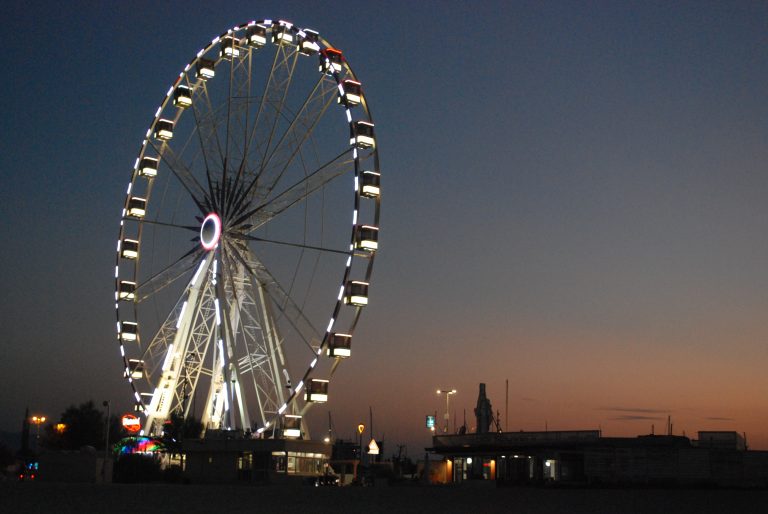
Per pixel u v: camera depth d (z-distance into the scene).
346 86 75.88
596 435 75.62
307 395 72.06
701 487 70.12
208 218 77.12
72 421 120.62
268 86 77.69
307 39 79.44
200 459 74.25
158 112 86.44
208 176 77.19
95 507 39.78
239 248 75.31
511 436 79.50
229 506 42.56
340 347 71.88
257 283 74.25
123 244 86.44
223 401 79.62
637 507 46.06
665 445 74.12
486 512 41.34
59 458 72.94
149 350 79.00
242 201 75.81
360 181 74.44
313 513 39.19
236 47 85.19
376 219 74.62
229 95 78.00
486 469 81.44
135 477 74.56
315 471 75.69
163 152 81.31
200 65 86.00
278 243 73.81
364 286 73.00
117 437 121.81
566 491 62.44
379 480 75.75
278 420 72.94
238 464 73.12
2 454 117.12
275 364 73.25
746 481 72.50
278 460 72.75
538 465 76.50
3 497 44.97
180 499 46.81
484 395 95.12
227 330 74.50
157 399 79.69
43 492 49.53
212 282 76.00
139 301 84.88
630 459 73.25
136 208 86.62
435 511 41.31
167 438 84.12
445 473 85.25
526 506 45.81
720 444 77.25
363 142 74.75
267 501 46.97
